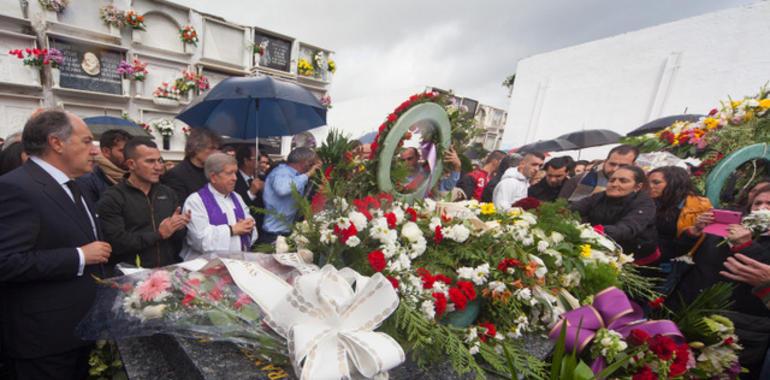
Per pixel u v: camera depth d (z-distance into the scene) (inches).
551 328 53.8
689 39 277.3
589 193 115.6
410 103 55.8
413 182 62.9
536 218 67.5
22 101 206.2
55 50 208.8
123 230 73.2
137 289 39.6
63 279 55.7
